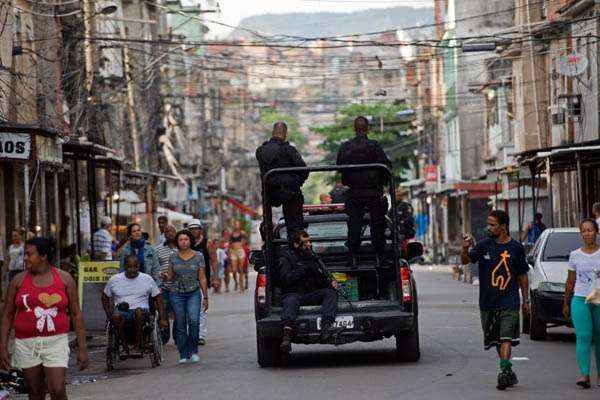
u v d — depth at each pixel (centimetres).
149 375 2798
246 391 2417
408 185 12538
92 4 6353
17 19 5450
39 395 1873
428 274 8356
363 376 2581
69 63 6306
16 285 1853
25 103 5431
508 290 2344
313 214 3095
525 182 6025
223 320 4538
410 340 2806
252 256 2900
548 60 7562
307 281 2764
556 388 2320
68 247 4184
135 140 8444
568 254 3350
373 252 2959
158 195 10100
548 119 7838
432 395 2258
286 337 2686
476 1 10869
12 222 5300
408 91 15450
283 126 2867
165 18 12150
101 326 3559
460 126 11194
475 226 9438
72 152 4625
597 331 2345
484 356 2912
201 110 14775
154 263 3444
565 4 6581
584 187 6322
